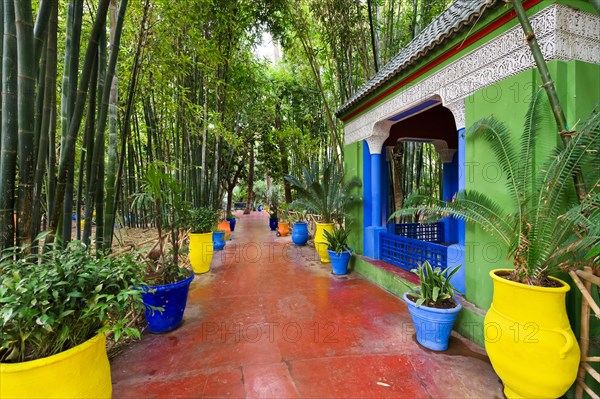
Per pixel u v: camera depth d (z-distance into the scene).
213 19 5.23
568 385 1.50
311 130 10.02
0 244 1.65
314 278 4.21
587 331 1.58
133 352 2.24
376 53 5.31
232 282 4.04
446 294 2.27
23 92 1.68
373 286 3.81
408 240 3.62
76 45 2.13
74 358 1.35
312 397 1.72
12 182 1.68
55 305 1.30
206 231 4.69
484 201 2.20
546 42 1.92
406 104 3.46
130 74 4.11
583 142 1.53
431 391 1.77
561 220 1.56
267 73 10.82
